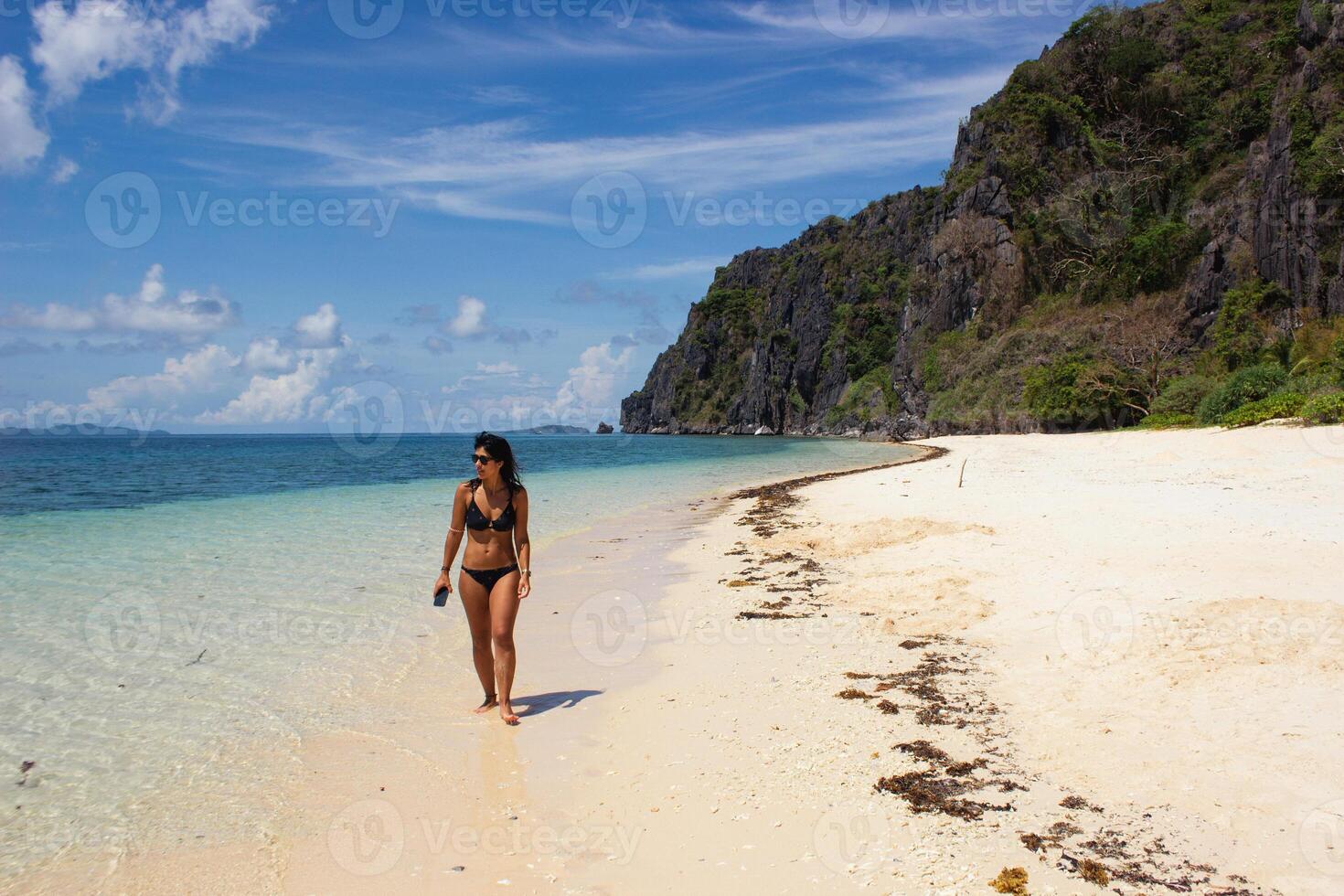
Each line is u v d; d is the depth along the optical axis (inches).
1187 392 1644.9
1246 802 150.2
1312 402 977.5
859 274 4416.8
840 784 173.0
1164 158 2529.5
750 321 5620.1
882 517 569.9
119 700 234.5
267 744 203.6
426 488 1017.5
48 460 1870.1
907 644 268.7
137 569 430.3
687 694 233.9
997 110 3093.0
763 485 1059.3
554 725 214.4
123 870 147.5
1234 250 1964.8
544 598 370.6
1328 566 300.2
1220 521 410.6
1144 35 2832.2
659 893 137.5
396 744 203.5
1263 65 2536.9
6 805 172.1
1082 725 191.3
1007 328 2689.5
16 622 319.0
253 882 143.6
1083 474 759.7
